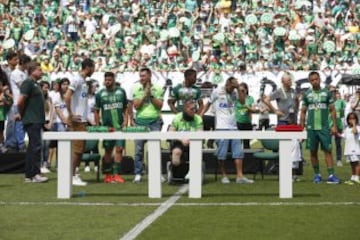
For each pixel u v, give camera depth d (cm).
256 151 2331
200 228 1370
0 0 5569
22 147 2514
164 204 1655
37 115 2095
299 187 1994
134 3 5475
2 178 2220
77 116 2078
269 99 2255
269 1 5284
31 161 2103
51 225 1405
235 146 2109
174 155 2027
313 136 2117
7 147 2502
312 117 2112
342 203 1667
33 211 1566
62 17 5491
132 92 2225
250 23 5166
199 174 1753
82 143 2041
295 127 1730
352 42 5019
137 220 1454
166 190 1922
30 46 5278
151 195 1766
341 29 5125
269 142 2230
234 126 2192
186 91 2177
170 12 5372
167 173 2106
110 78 2144
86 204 1659
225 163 2342
